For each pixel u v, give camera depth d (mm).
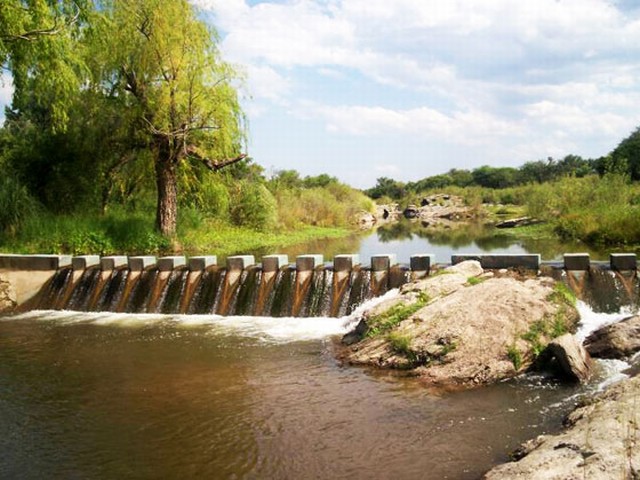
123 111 27422
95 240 26562
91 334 15805
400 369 11508
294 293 17578
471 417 9055
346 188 76062
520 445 7629
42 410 10094
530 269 16031
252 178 46781
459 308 12281
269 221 41250
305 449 8203
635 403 7426
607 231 30172
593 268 15625
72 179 30641
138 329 16219
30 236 26328
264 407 9836
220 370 12055
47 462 8133
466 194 96000
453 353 11250
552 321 12273
